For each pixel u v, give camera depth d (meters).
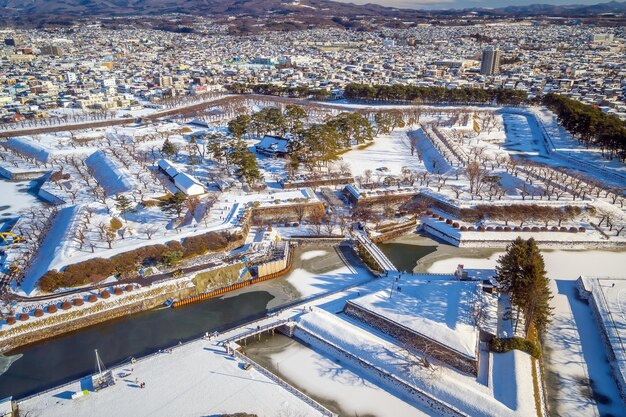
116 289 121.19
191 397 90.38
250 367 98.62
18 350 107.00
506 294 122.00
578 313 119.06
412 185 198.25
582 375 98.75
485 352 102.75
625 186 194.00
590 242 154.62
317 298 125.38
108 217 160.75
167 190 185.62
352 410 90.00
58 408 87.62
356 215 174.62
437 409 89.62
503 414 84.25
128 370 97.81
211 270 133.50
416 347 103.31
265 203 175.50
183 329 114.88
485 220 170.12
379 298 118.44
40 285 121.38
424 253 153.38
